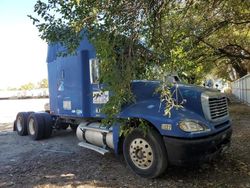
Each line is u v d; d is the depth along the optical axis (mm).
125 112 6969
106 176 7113
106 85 6559
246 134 11344
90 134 8602
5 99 53125
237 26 12648
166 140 6484
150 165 6762
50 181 6918
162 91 5926
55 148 10047
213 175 6996
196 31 9875
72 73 9305
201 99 6859
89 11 5656
